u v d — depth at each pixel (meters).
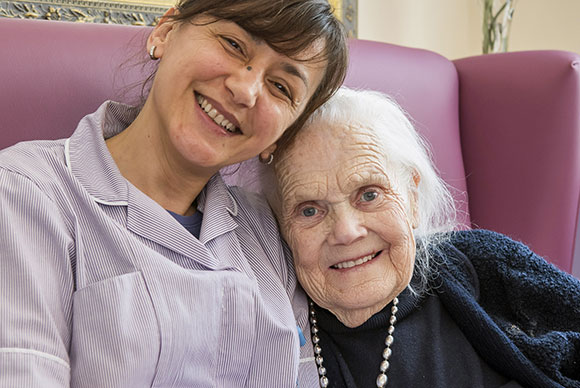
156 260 0.79
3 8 1.42
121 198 0.82
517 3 2.59
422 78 1.53
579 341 1.02
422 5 2.46
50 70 1.04
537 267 1.10
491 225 1.62
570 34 2.42
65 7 1.50
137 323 0.75
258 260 0.99
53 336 0.68
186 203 0.94
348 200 0.98
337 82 0.93
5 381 0.63
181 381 0.81
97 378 0.72
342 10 2.08
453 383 0.98
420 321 1.05
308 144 0.97
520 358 0.98
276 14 0.78
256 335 0.90
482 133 1.62
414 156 1.05
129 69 1.11
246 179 1.13
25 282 0.68
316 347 1.04
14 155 0.77
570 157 1.51
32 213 0.72
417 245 1.12
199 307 0.81
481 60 1.65
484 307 1.12
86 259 0.76
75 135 0.85
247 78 0.80
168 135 0.83
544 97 1.52
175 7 0.87
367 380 1.00
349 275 0.99
